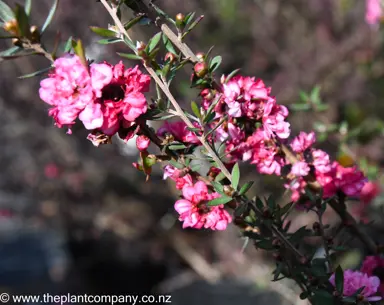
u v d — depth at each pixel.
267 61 0.64
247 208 0.20
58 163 0.67
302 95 0.34
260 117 0.21
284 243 0.20
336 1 0.63
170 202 0.64
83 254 0.70
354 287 0.20
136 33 0.51
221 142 0.21
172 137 0.19
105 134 0.18
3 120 0.67
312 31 0.64
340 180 0.23
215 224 0.19
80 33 0.59
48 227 0.68
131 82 0.18
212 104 0.19
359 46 0.60
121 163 0.64
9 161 0.68
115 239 0.68
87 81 0.17
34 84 0.63
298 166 0.21
